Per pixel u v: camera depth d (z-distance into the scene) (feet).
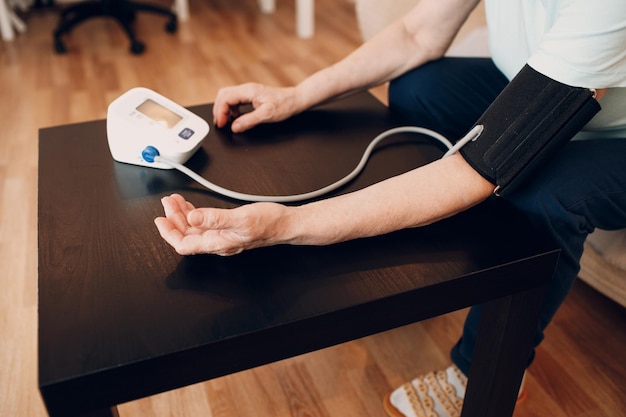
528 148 2.40
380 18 5.00
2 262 4.49
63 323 2.08
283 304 2.18
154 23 9.52
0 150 5.94
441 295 2.34
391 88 3.79
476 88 3.65
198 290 2.23
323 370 3.67
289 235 2.35
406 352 3.81
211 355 2.06
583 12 2.23
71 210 2.66
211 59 8.13
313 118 3.46
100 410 2.08
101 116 6.63
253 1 10.55
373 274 2.32
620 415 3.41
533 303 2.62
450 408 3.29
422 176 2.50
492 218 2.64
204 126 3.04
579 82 2.29
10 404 3.41
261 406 3.43
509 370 2.84
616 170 2.72
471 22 5.03
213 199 2.72
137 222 2.59
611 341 3.89
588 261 3.60
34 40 8.80
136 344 2.01
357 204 2.42
